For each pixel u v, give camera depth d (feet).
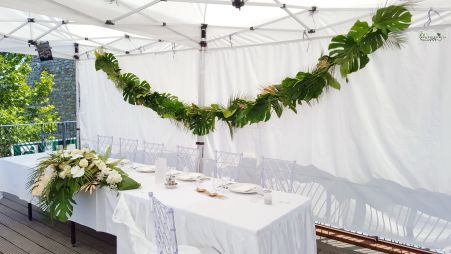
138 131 16.43
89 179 8.89
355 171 10.35
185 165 12.90
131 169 11.17
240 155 11.77
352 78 10.21
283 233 6.71
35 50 15.44
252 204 7.45
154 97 12.87
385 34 7.72
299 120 11.43
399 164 9.52
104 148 17.79
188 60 14.23
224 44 12.91
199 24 12.01
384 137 9.72
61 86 34.01
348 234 11.39
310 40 10.92
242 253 6.00
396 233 9.65
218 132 13.46
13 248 10.12
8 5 8.41
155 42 15.10
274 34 11.67
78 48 17.46
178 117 12.32
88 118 18.49
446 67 8.64
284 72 11.64
